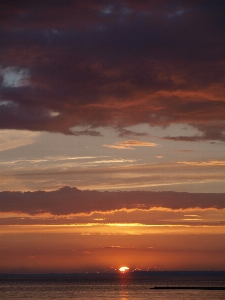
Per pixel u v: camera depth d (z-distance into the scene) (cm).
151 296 15650
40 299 14950
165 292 18050
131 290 19950
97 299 14612
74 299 14775
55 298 15225
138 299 14225
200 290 19238
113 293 17775
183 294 16512
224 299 13850
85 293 18175
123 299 14350
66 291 19762
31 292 19162
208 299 13838
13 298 15538
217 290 19288
